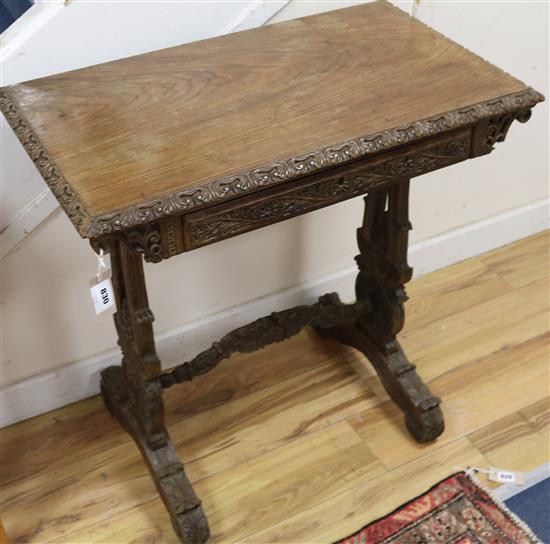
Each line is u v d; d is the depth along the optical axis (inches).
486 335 88.2
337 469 74.9
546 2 80.6
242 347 70.5
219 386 82.8
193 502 68.2
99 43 62.5
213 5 64.8
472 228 95.5
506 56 83.1
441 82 57.6
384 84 57.5
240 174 49.6
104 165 50.5
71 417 80.1
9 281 70.4
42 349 76.8
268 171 49.9
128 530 70.7
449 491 72.2
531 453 76.0
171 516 69.2
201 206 48.8
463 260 98.1
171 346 83.2
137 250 50.2
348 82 57.8
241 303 85.4
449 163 58.2
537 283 94.7
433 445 76.7
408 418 76.9
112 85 57.8
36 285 72.0
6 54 59.7
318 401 81.3
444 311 91.1
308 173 50.9
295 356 85.9
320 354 86.1
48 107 55.6
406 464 75.2
